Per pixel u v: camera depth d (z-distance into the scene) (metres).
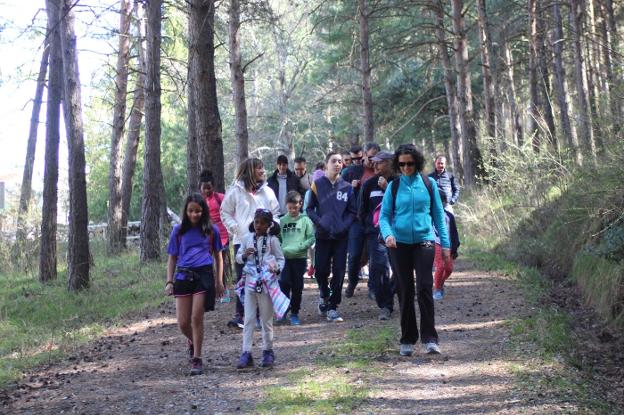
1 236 18.33
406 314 6.71
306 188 10.45
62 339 8.98
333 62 27.47
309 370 6.40
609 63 16.81
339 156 8.79
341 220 8.64
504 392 5.57
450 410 5.21
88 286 13.30
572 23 18.52
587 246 9.33
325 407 5.27
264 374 6.39
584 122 11.64
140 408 5.60
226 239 10.48
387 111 31.52
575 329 7.92
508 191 15.52
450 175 10.37
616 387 5.92
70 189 13.22
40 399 6.06
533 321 7.71
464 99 21.97
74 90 13.09
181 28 20.42
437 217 6.64
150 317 10.10
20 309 12.33
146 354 7.68
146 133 16.45
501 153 15.15
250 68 35.31
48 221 15.23
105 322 10.16
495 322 8.02
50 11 14.96
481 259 13.29
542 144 14.14
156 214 16.58
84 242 13.28
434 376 6.07
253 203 8.12
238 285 6.77
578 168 11.08
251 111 38.88
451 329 7.85
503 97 33.47
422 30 26.50
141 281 13.73
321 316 9.02
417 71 30.09
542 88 23.33
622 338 7.55
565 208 11.14
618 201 9.30
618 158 9.23
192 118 16.41
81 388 6.36
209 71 11.85
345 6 24.69
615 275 8.42
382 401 5.46
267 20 16.08
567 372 6.09
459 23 22.14
